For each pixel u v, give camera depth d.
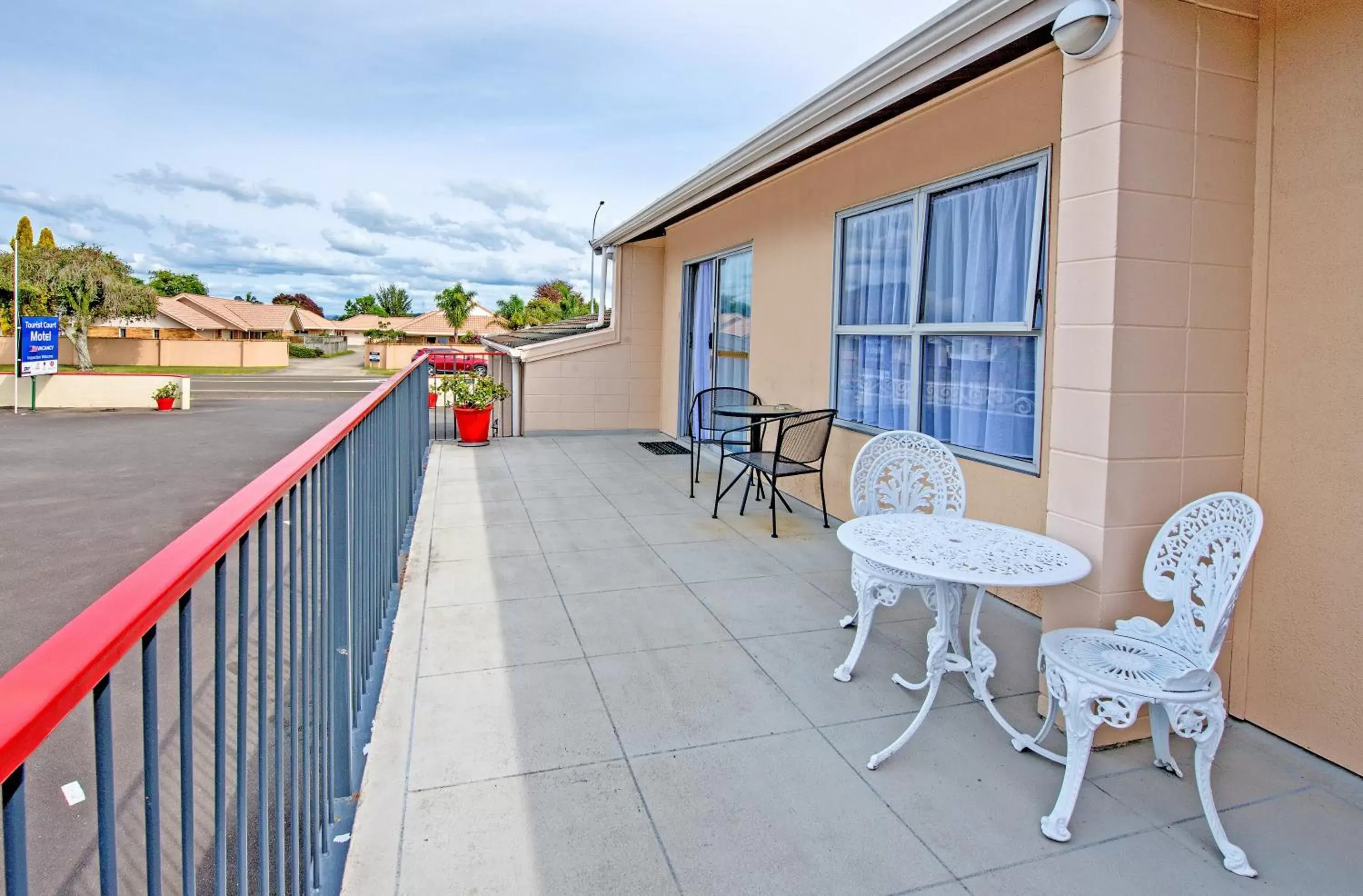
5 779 0.54
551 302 36.19
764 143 4.57
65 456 9.24
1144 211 2.18
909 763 2.22
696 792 2.06
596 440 8.31
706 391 5.85
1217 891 1.72
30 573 4.60
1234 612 2.41
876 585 2.62
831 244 5.00
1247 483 2.36
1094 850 1.85
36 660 0.65
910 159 4.18
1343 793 2.07
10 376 14.65
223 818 1.08
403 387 4.27
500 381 9.06
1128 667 1.93
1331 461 2.14
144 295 29.44
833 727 2.41
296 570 1.96
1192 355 2.27
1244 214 2.30
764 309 5.98
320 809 1.71
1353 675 2.12
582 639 3.05
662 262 8.82
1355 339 2.07
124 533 5.61
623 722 2.42
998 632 3.23
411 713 2.45
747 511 5.20
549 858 1.80
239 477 8.00
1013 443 3.60
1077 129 2.27
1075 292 2.30
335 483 1.98
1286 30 2.22
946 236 3.99
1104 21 2.12
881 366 4.57
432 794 2.03
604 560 4.07
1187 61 2.20
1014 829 1.93
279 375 29.44
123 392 14.96
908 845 1.86
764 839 1.88
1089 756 2.00
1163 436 2.26
